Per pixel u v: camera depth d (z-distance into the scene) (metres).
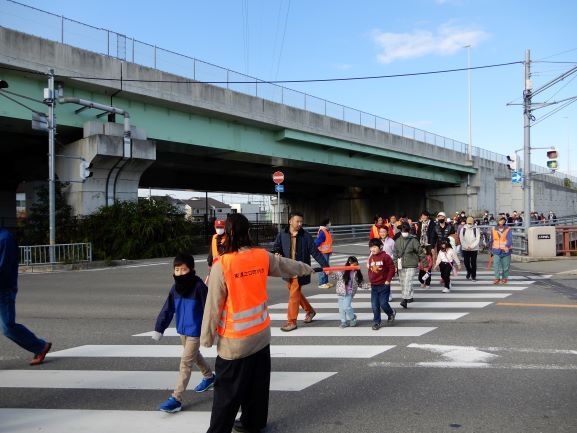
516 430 3.91
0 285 5.57
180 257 4.50
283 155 29.59
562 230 20.52
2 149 27.19
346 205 59.16
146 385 5.11
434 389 4.87
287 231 7.82
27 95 19.12
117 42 20.83
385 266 7.61
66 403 4.62
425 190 53.25
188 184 43.03
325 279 12.41
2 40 17.33
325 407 4.44
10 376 5.43
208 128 25.36
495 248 12.68
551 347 6.41
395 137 37.12
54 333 7.47
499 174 54.66
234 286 3.40
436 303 9.83
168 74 22.38
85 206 21.19
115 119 22.06
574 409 4.33
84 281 13.68
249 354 3.42
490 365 5.65
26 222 22.23
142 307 9.64
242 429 3.79
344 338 7.02
